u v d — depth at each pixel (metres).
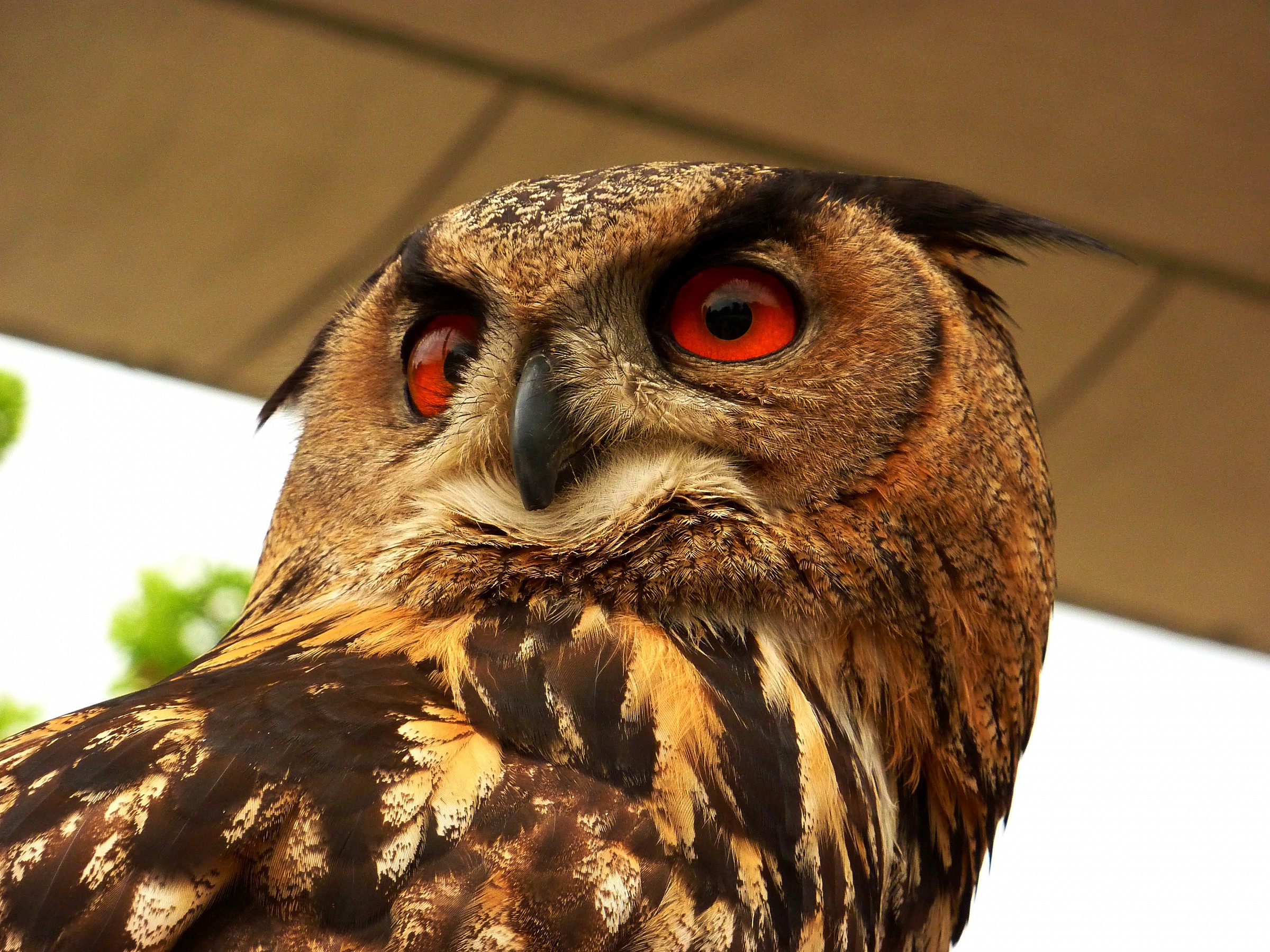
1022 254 1.63
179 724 1.44
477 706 1.45
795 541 1.50
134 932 1.41
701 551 1.50
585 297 1.52
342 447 1.54
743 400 1.51
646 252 1.52
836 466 1.51
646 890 1.43
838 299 1.52
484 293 1.52
